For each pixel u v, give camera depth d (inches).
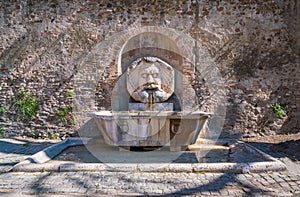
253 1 250.2
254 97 247.9
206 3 251.4
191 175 135.8
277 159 165.9
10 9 253.6
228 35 250.1
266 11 250.1
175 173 138.4
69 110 248.4
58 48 251.9
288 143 206.5
